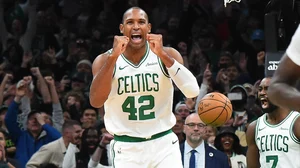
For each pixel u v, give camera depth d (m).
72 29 17.89
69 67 16.39
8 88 14.19
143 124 7.85
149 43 7.48
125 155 7.92
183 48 15.96
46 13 18.00
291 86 3.75
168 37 16.67
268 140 8.50
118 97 7.80
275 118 8.49
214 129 11.34
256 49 15.91
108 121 7.95
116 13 17.89
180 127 11.36
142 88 7.75
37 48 17.41
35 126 12.13
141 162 7.89
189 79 7.62
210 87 13.17
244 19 16.69
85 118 12.05
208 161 9.90
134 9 7.71
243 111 12.20
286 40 8.99
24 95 12.98
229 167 9.98
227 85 14.26
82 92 14.50
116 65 7.75
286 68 3.76
